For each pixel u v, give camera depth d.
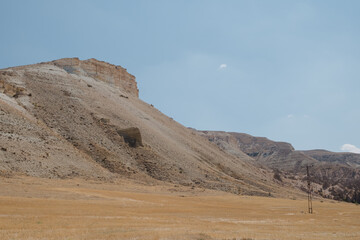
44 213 31.83
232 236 25.19
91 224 27.03
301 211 61.34
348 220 48.50
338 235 30.73
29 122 83.69
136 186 72.94
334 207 78.94
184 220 34.47
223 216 42.34
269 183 141.00
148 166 92.94
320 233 31.62
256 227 33.12
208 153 142.12
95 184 65.44
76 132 94.44
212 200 67.56
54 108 105.69
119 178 77.38
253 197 84.00
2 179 52.31
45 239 20.45
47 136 80.81
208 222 34.44
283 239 25.52
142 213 38.69
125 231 24.52
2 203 34.50
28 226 24.39
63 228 24.50
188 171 101.19
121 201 48.78
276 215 49.31
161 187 78.00
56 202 39.94
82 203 42.03
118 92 172.12
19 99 100.12
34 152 68.94
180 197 66.12
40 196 44.34
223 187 96.00
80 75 161.25
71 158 76.12
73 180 64.88
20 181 53.66
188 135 163.75
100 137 97.62
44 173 63.09
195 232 25.72
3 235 20.91
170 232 24.83
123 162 88.94
